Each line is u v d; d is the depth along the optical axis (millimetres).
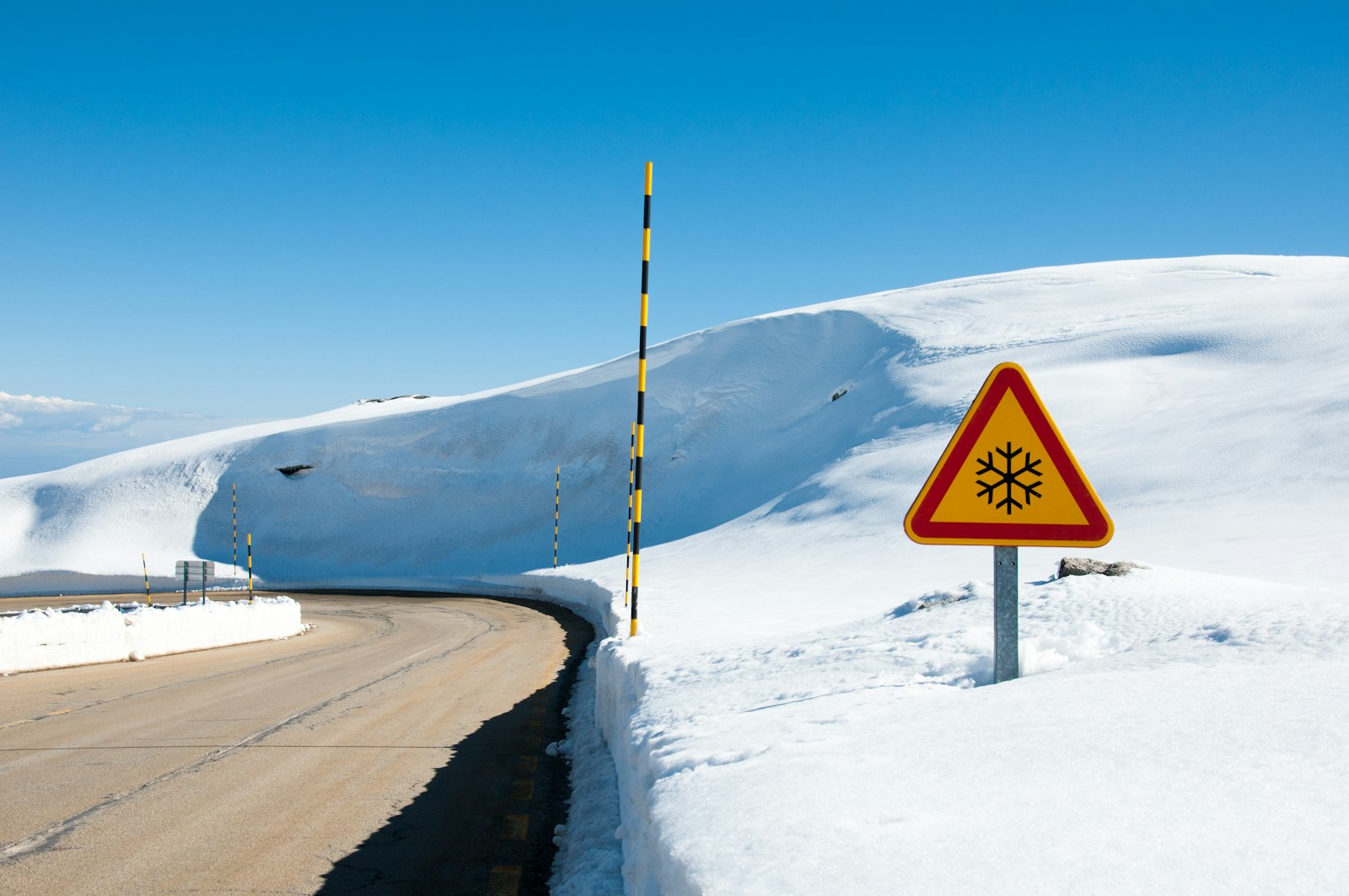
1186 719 3182
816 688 5547
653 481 66625
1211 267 70938
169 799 6777
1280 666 3945
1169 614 5816
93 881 4980
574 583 38344
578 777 7410
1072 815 2473
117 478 74312
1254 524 22078
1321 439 27641
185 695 12445
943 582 21047
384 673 15297
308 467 73500
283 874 5137
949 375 53625
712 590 25750
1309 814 2322
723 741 4145
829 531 36188
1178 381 40688
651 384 76375
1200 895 1985
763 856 2539
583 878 4641
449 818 6328
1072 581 7352
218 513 70500
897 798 2820
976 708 3910
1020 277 77625
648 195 11711
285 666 16484
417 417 78438
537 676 14773
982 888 2127
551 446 72938
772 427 67250
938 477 4281
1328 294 47938
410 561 64875
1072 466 4219
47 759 8203
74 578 56844
